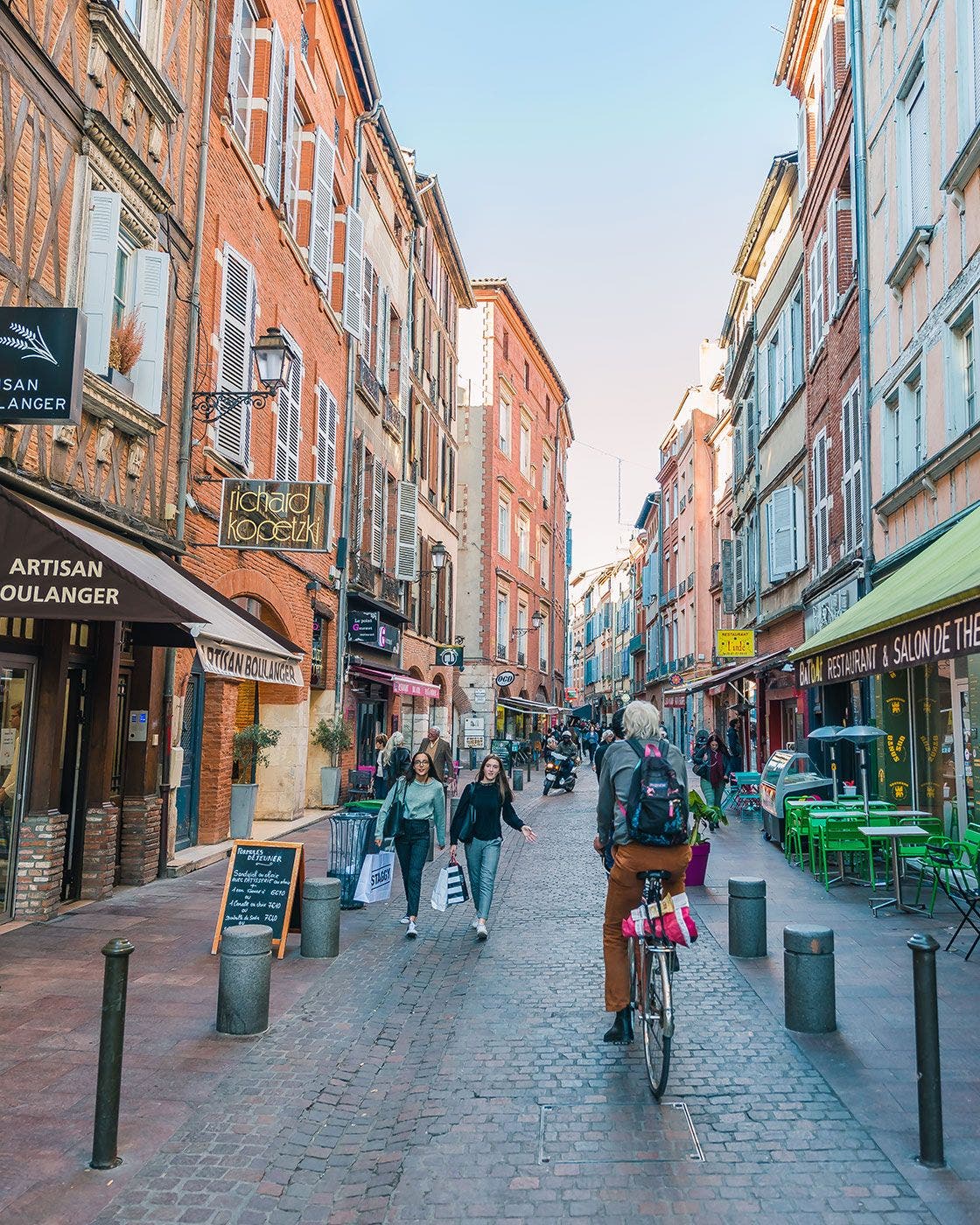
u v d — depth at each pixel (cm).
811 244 1988
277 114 1483
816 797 1434
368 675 2086
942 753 1184
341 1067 540
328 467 1859
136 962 718
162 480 1058
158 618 704
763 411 2498
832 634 1018
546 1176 406
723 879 1137
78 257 869
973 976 695
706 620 3953
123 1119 455
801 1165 412
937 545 985
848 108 1655
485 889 859
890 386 1409
